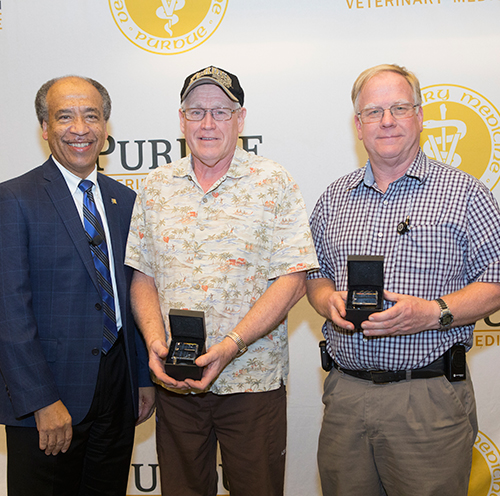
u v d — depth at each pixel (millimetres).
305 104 2125
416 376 1428
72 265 1503
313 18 2104
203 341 1331
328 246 1622
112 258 1632
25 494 1495
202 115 1465
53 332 1489
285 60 2119
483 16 2074
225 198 1480
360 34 2096
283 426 1553
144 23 2135
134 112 2162
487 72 2088
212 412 1501
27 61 2150
